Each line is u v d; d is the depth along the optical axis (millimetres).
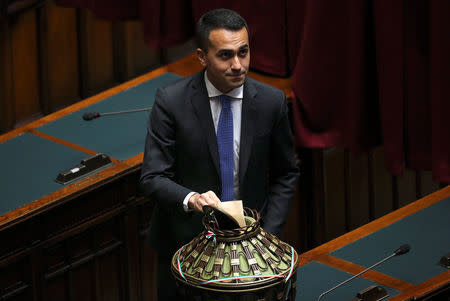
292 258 7852
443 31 11297
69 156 12992
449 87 11477
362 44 12180
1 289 11914
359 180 14305
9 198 12055
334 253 10961
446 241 11109
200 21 8961
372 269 10609
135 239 13000
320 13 12562
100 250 12719
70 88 16516
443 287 10211
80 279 12633
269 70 13930
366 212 14445
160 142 9430
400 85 11914
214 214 8062
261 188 9648
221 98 9398
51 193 12133
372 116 12641
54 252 12266
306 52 12820
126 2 15117
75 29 16281
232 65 8805
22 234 11875
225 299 7625
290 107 13500
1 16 15359
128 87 14547
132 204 12836
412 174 14242
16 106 15914
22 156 13039
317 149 13891
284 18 13578
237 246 7730
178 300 10062
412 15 11711
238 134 9461
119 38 16734
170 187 9023
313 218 14289
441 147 11711
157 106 9484
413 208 11859
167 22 14750
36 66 15984
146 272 13250
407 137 12234
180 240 9719
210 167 9492
